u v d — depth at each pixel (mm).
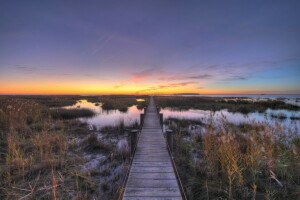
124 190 2904
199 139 6609
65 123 9891
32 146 5336
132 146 4676
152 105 19562
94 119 12062
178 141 6230
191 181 3695
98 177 3889
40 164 4113
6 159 4031
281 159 3832
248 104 22047
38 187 3344
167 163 4027
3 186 3299
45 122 8633
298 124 9695
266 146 4246
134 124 9570
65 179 3701
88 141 6336
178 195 2840
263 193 3219
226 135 4828
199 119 11383
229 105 21203
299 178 3570
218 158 4219
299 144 4789
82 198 3074
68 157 4863
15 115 8180
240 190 3201
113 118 12508
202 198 3148
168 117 12430
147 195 2832
